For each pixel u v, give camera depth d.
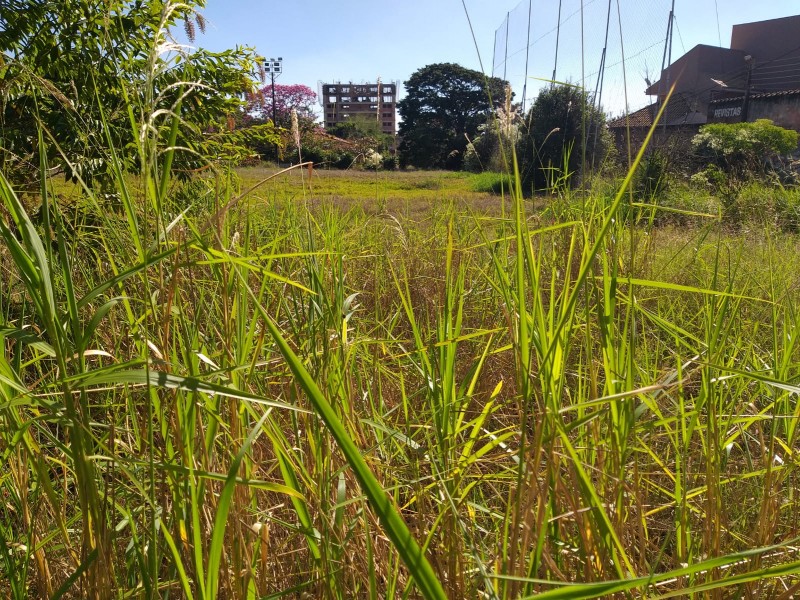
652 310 3.03
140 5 4.07
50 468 1.74
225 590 1.36
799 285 2.95
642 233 3.14
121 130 2.63
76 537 1.69
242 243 2.33
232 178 3.25
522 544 1.20
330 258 1.98
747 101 19.73
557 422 1.22
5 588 1.57
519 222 1.25
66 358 1.25
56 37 3.81
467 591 1.46
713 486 1.46
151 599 1.26
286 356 0.88
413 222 4.82
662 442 2.22
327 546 1.32
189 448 1.29
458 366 2.54
